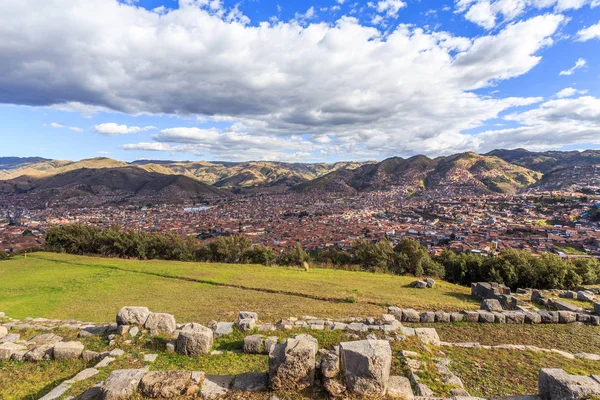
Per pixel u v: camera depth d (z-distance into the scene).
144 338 11.64
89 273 31.09
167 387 7.45
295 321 13.59
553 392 7.04
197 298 21.36
